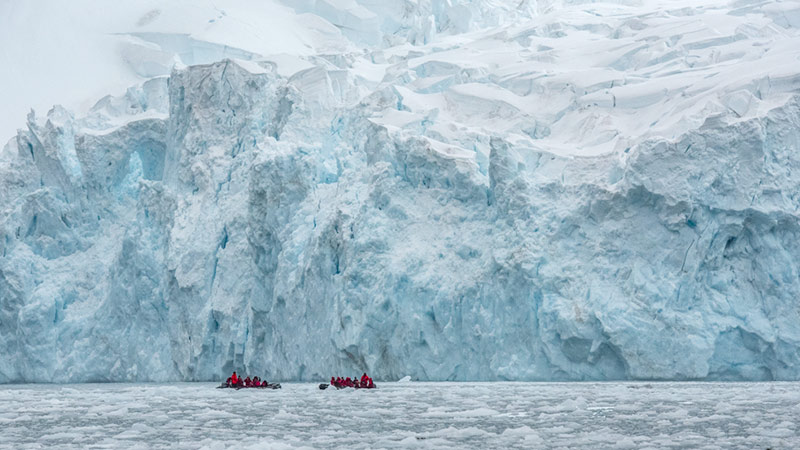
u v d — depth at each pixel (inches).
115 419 5201.8
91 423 4995.1
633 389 7022.6
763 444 3897.6
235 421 4982.8
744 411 5182.1
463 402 6018.7
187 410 5753.0
